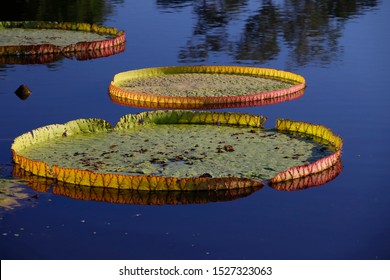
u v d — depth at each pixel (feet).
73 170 33.63
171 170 34.24
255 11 83.66
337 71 55.72
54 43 67.05
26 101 48.47
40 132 38.37
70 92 50.83
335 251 27.99
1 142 39.78
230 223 30.32
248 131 40.16
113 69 57.82
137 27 74.74
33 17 80.94
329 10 83.82
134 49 64.90
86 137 39.01
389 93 49.32
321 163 34.91
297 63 58.65
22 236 29.22
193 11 83.82
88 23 77.00
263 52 62.95
